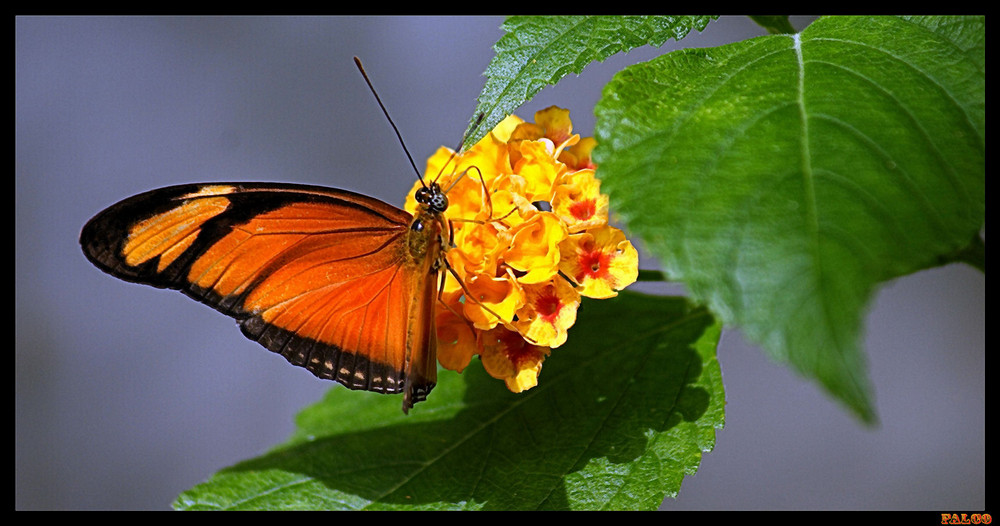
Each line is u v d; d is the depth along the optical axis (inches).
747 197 22.4
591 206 23.3
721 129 22.6
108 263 23.5
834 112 22.6
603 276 23.3
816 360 22.0
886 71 22.7
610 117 22.8
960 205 22.3
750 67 22.9
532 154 23.5
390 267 23.8
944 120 22.5
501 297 23.5
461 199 23.8
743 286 22.2
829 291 22.0
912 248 22.1
